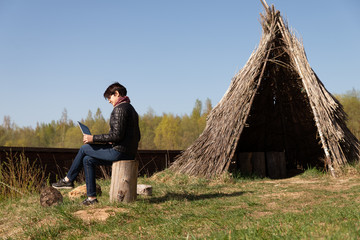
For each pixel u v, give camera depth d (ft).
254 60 32.76
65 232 12.14
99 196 18.84
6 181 21.16
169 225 12.02
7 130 290.15
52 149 25.50
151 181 28.19
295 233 9.14
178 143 211.61
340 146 30.37
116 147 15.39
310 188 22.81
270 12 34.30
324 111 30.71
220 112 31.99
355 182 25.12
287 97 37.14
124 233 11.68
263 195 19.85
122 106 15.48
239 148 40.11
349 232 8.46
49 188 15.74
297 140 38.75
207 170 28.84
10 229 13.26
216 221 12.37
